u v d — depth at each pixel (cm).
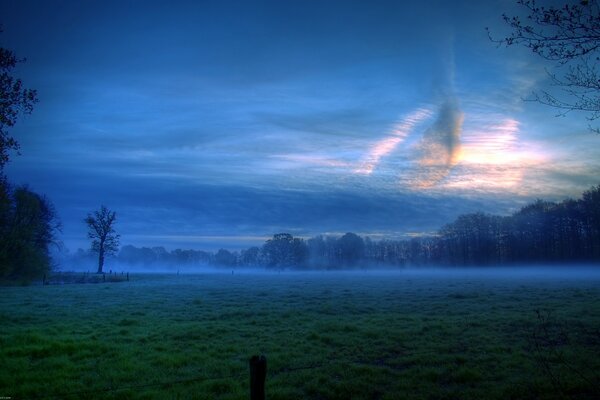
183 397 1161
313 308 3062
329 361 1552
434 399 1150
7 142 1720
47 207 7456
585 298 3334
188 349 1727
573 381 1224
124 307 3225
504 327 2112
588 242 12588
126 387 1248
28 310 3019
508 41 966
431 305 3122
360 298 3838
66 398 1155
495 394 1159
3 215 6097
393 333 2003
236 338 1955
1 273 6153
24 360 1521
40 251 7038
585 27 881
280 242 19412
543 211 13875
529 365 1412
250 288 5597
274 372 1441
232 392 1203
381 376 1345
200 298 4047
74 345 1730
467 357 1534
